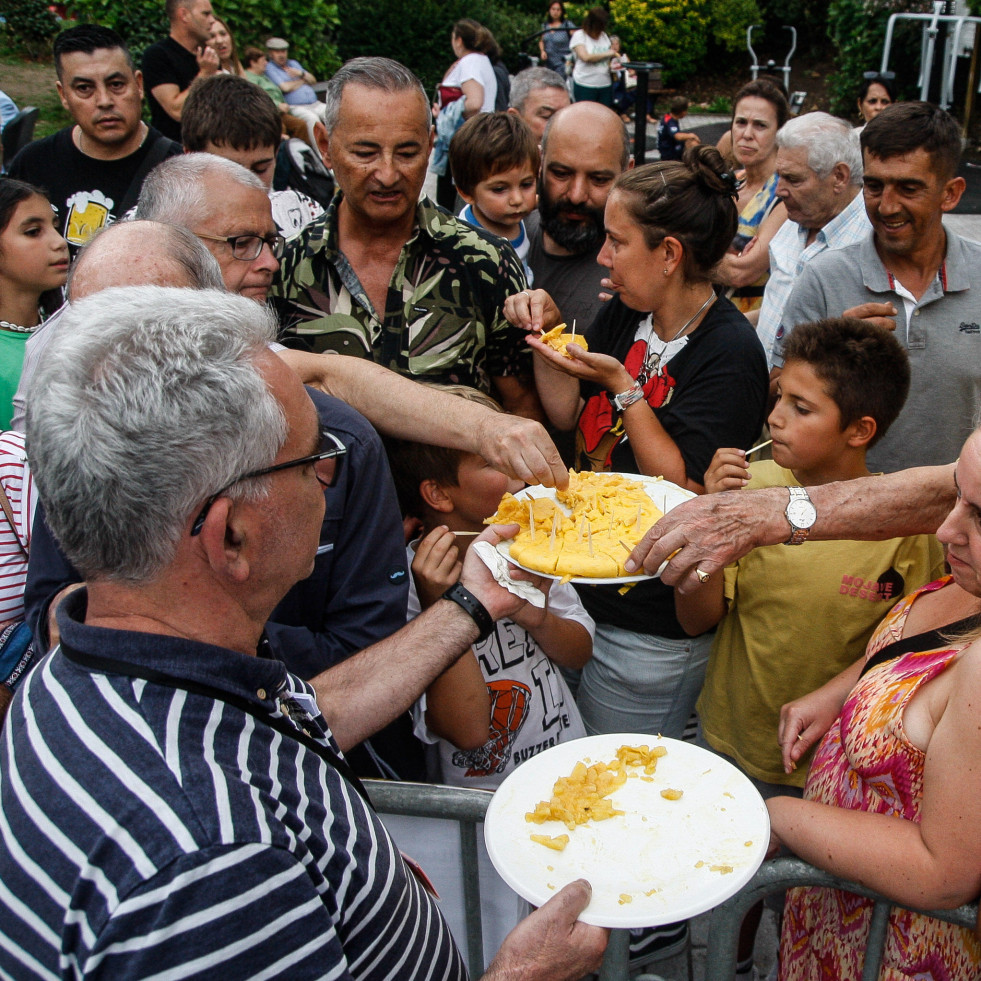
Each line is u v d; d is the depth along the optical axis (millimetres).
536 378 3061
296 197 4395
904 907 1531
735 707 2486
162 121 6242
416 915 1226
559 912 1336
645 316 2910
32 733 1045
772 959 2799
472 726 2035
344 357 2225
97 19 11938
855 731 1690
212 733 1040
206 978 927
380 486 1966
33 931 957
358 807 1183
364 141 2568
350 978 1037
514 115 4074
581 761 1683
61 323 1138
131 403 1026
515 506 2070
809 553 2305
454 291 2852
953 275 3207
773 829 1682
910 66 14016
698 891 1390
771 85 5414
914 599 1847
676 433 2625
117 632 1049
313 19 12883
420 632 1791
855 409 2266
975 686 1361
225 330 1108
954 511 1528
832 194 4055
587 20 12836
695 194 2555
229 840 957
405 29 15773
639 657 2668
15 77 13766
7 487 2305
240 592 1158
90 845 946
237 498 1094
